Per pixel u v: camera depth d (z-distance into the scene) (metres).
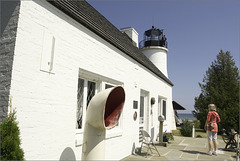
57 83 3.83
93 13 6.84
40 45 3.47
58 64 3.88
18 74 3.03
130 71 7.40
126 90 7.00
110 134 5.67
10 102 2.87
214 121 7.47
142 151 7.70
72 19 4.32
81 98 4.92
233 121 15.59
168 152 7.63
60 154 3.82
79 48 4.54
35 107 3.31
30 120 3.21
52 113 3.67
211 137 7.45
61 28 4.01
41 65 3.46
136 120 7.83
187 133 13.55
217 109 16.34
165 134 10.50
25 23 3.20
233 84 16.83
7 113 2.85
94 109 3.46
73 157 4.19
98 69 5.27
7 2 3.25
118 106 4.10
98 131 3.54
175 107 21.08
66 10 4.05
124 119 6.75
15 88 2.97
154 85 10.59
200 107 18.11
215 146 7.38
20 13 3.12
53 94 3.71
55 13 3.86
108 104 4.09
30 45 3.27
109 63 5.86
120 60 6.59
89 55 4.90
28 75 3.21
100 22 6.69
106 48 5.71
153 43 16.91
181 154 7.31
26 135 3.12
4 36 3.14
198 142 10.62
